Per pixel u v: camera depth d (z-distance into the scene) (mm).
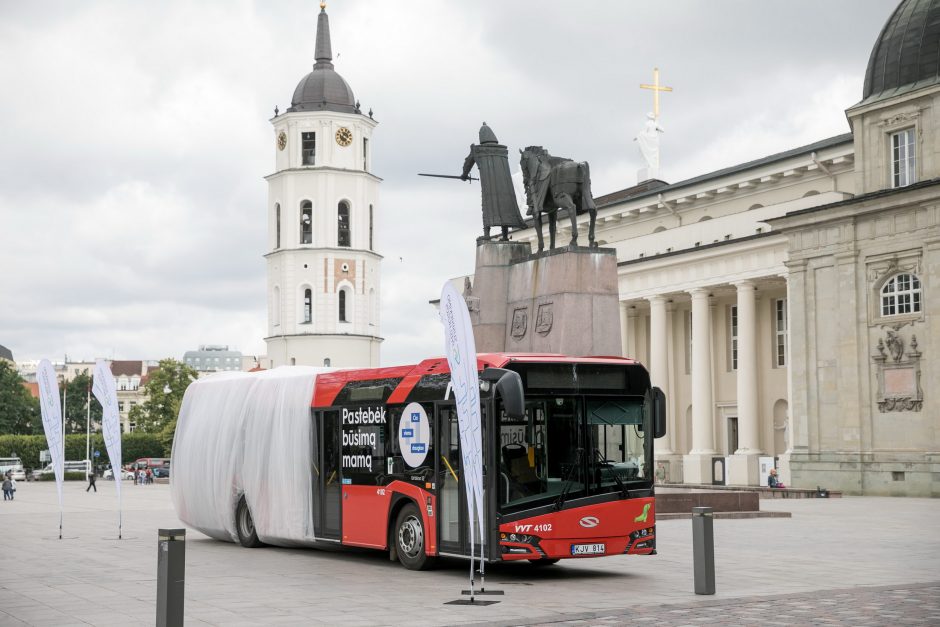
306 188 113250
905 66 51344
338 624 13484
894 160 51781
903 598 15406
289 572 19500
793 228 54969
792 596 15656
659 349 67125
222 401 25891
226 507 25156
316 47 118312
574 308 26828
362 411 21141
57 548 24578
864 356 51562
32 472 108125
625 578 18328
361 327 113875
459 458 18391
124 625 13594
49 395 27188
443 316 15664
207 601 15617
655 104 83438
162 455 115750
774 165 62375
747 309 61031
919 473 48688
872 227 51531
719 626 12922
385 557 22281
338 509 21688
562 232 74625
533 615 14078
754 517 34250
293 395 23234
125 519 36031
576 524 17734
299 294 112875
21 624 13672
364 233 114938
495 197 29969
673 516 33875
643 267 67188
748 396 61031
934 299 48781
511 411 16406
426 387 19391
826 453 52719
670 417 69750
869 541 25359
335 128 114062
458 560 21312
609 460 18219
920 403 49125
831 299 53188
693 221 68938
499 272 29344
